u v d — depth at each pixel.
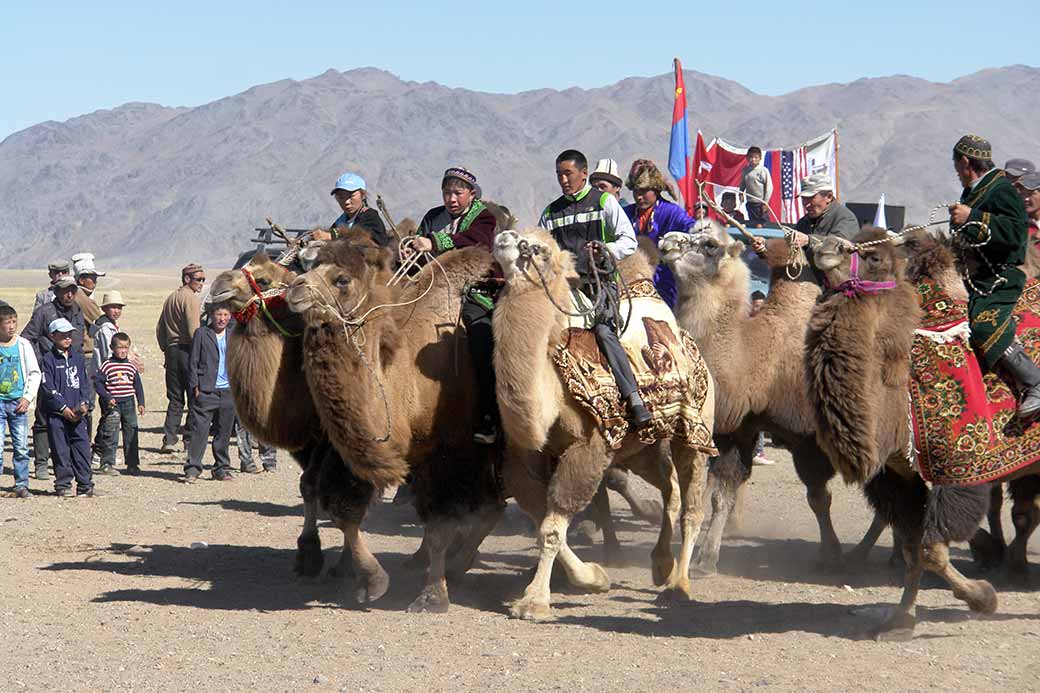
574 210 9.82
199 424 15.73
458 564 9.59
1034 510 9.59
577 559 9.27
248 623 8.46
